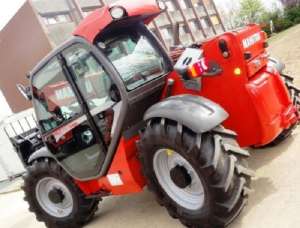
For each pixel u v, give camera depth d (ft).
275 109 11.50
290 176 11.76
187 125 9.91
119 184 12.39
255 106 10.73
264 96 11.09
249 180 10.46
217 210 9.93
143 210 13.93
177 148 10.18
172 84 11.73
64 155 13.73
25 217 20.21
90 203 14.53
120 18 11.14
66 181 14.30
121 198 16.19
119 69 11.59
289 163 12.56
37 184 15.42
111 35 11.94
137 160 11.85
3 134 36.73
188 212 10.83
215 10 142.20
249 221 10.39
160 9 12.46
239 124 11.07
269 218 10.14
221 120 10.00
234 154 10.22
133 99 11.36
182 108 10.17
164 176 11.34
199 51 10.99
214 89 11.06
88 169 13.11
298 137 14.33
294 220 9.64
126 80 11.54
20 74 93.56
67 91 12.64
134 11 11.56
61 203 15.25
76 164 13.42
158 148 10.72
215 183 9.75
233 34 10.55
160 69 12.50
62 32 88.79
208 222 10.28
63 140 13.53
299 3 67.56
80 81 12.18
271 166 12.82
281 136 13.75
